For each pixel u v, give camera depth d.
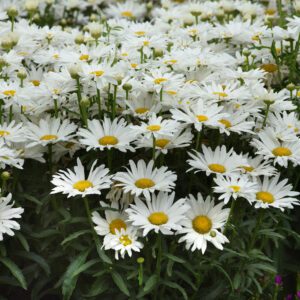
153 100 1.28
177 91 1.27
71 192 1.14
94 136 1.21
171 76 1.29
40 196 1.23
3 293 1.26
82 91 1.27
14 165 1.16
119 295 1.19
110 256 1.17
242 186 1.13
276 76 1.45
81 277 1.22
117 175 1.17
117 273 1.16
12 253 1.19
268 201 1.18
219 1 1.75
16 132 1.20
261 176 1.25
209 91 1.26
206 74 1.35
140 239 1.18
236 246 1.20
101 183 1.16
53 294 1.26
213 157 1.19
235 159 1.19
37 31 1.49
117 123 1.29
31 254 1.19
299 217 1.33
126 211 1.14
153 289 1.18
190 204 1.17
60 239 1.22
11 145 1.22
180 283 1.22
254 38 1.49
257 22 1.55
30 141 1.22
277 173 1.21
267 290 1.30
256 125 1.28
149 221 1.14
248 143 1.30
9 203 1.20
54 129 1.23
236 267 1.22
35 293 1.22
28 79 1.38
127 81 1.27
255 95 1.27
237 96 1.24
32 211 1.23
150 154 1.26
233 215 1.21
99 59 1.35
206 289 1.21
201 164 1.18
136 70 1.37
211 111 1.21
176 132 1.22
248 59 1.46
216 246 1.13
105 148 1.24
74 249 1.21
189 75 1.36
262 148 1.23
